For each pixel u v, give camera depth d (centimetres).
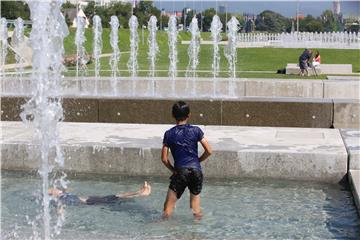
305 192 802
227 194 791
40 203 746
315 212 714
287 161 848
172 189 687
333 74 2659
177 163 685
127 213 710
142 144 896
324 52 3962
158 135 978
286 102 1181
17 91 1777
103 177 883
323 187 827
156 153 875
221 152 859
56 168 895
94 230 650
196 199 695
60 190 789
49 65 851
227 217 695
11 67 2766
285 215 703
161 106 1206
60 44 832
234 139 950
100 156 888
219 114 1196
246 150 858
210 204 746
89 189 822
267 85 1839
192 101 1200
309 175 847
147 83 1869
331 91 1833
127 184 848
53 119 885
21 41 3061
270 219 688
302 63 2595
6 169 913
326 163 841
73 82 1858
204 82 1847
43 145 881
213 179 862
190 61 3450
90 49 3981
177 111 687
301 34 4938
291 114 1182
